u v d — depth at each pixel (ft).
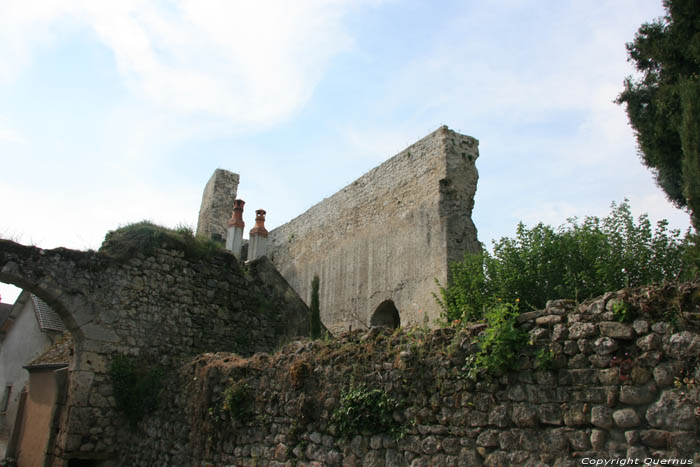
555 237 37.09
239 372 29.09
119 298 38.14
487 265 38.63
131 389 36.32
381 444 20.97
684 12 42.09
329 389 23.85
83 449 34.17
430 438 19.52
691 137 34.81
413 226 61.62
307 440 23.90
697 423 14.17
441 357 20.12
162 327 39.34
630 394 15.47
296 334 45.32
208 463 28.50
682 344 14.90
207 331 41.32
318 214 81.87
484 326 19.43
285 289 46.57
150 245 40.45
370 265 67.77
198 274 42.29
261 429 26.40
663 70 45.44
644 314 15.90
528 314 18.57
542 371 17.42
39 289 35.37
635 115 46.98
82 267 37.24
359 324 67.15
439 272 56.03
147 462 33.01
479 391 18.70
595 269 34.09
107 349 36.73
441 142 60.13
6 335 89.66
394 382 21.40
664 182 46.09
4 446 67.00
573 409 16.44
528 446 17.02
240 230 67.15
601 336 16.51
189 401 31.63
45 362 45.52
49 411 39.63
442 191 58.59
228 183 97.30
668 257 32.86
